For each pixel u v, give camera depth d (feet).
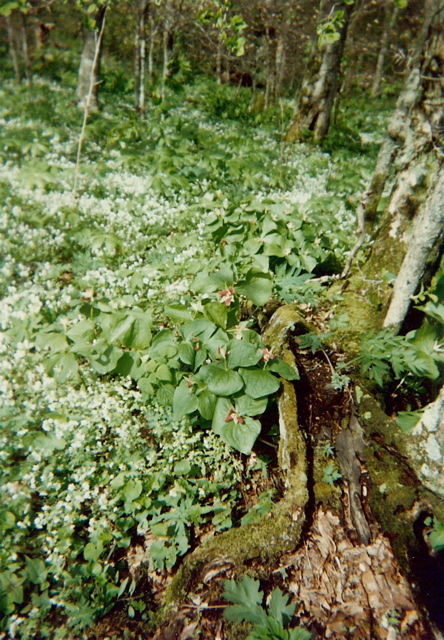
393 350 13.29
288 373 13.35
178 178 27.14
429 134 15.44
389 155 21.15
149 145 33.58
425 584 10.25
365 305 16.60
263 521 11.41
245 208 20.68
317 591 10.55
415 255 13.24
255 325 17.85
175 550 11.82
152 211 24.72
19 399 14.20
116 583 11.49
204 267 19.29
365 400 12.85
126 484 12.69
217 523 12.46
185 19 46.52
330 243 21.70
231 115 52.85
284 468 12.98
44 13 55.88
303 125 44.75
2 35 58.85
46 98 43.29
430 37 15.01
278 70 51.49
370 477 11.81
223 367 13.41
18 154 30.83
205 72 74.43
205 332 14.35
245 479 13.76
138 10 38.50
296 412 13.19
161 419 14.30
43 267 20.03
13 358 15.64
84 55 41.37
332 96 43.98
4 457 12.80
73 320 16.31
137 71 43.86
